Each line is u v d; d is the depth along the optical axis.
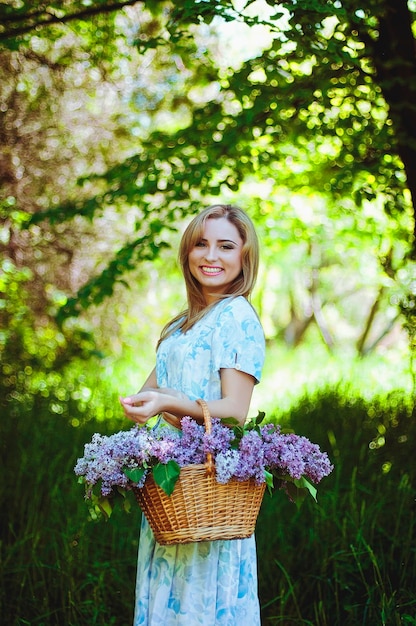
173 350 2.60
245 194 8.34
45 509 4.17
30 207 8.14
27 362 6.85
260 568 3.76
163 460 2.19
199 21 4.58
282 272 16.58
